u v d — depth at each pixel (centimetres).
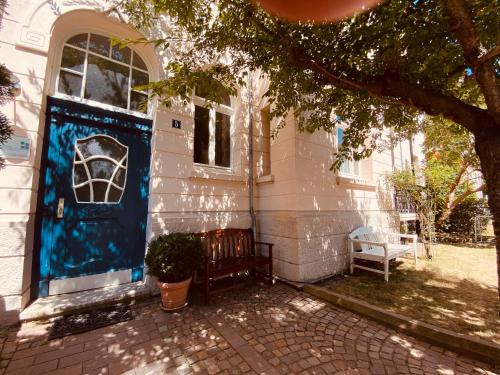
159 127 391
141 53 415
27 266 291
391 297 359
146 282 364
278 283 431
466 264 536
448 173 644
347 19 237
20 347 233
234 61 318
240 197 485
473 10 214
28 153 287
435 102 225
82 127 352
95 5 347
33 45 299
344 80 267
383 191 639
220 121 506
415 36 243
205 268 345
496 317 294
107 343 244
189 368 210
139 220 388
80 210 342
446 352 236
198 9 289
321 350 237
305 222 433
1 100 196
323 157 485
